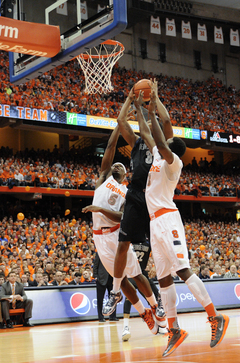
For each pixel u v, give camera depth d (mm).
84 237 16719
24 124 20750
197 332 5363
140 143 4496
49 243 16281
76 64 25516
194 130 25797
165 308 3576
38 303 8664
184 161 32344
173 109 27828
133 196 4406
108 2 5867
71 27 6406
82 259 13789
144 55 31141
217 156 32781
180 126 26156
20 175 20469
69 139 28469
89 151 28500
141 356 3402
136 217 4406
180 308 9977
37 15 6922
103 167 5301
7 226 17172
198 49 33938
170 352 3357
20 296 8320
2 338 5902
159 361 2986
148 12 25109
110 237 4945
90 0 6141
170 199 3668
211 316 3424
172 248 3508
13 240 15766
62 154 24500
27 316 8352
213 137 26562
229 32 34312
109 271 5008
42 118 20172
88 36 6098
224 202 29141
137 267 4871
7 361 3430
